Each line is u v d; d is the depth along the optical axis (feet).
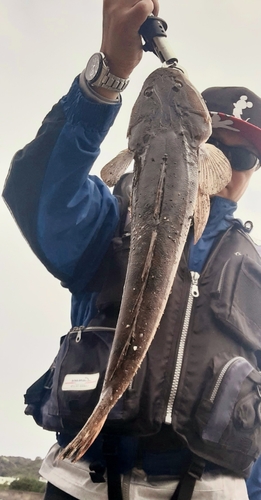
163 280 4.16
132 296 4.14
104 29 5.68
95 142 6.29
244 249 7.50
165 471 6.34
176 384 6.34
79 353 6.70
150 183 4.54
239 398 6.43
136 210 4.50
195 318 6.72
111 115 6.24
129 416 6.10
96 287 7.04
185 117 4.90
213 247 7.30
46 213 6.52
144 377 6.28
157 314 4.10
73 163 6.31
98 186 7.29
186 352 6.54
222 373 6.45
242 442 6.43
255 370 6.75
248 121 8.08
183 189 4.50
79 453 3.74
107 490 6.20
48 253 6.73
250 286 7.20
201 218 4.73
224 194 7.55
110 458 6.20
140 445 6.32
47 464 7.04
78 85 6.21
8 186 6.56
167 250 4.24
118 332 4.09
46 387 7.28
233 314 6.79
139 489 6.27
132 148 4.92
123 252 6.89
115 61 5.75
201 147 4.95
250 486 7.66
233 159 7.48
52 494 6.75
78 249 6.93
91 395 6.31
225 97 8.18
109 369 4.03
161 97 5.01
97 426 3.84
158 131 4.83
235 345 6.85
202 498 6.42
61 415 6.48
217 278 6.98
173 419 6.24
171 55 5.18
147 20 5.30
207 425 6.27
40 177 6.39
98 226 7.00
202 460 6.32
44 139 6.30
